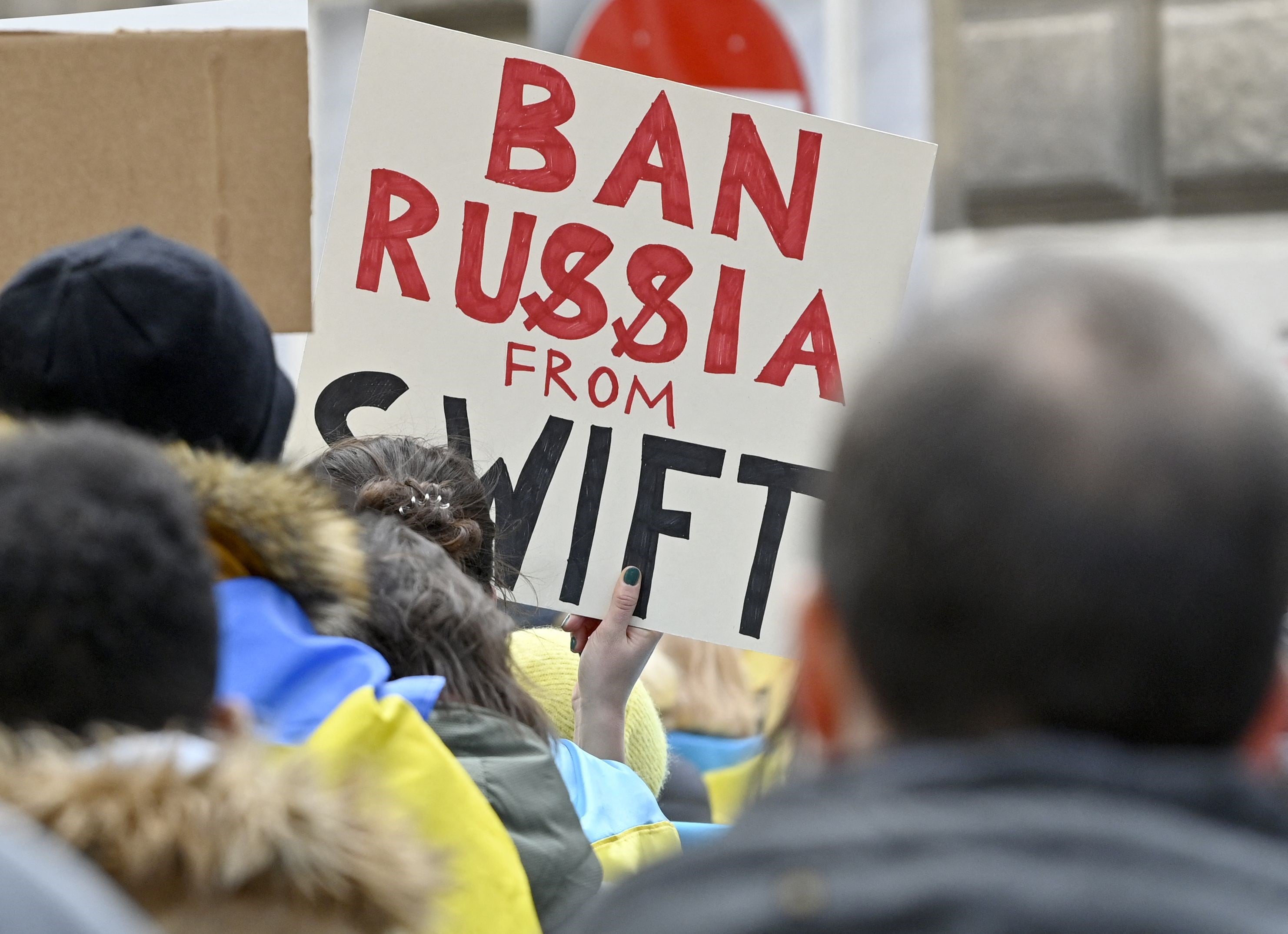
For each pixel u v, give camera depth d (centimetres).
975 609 278
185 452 518
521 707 634
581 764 722
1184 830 267
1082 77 1898
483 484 848
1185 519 274
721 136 905
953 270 1939
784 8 1661
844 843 273
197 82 810
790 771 331
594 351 895
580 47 1664
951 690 285
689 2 1656
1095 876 259
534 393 890
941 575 280
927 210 1920
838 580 297
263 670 506
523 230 894
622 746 849
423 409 883
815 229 907
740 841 286
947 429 282
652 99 902
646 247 900
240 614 509
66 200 812
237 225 813
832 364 902
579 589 881
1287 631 313
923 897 261
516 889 518
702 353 899
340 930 354
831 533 300
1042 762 274
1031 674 278
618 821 702
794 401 901
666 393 896
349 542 537
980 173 1931
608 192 900
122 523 357
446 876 399
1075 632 274
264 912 345
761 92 1673
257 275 814
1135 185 1894
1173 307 295
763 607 886
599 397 893
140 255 561
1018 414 279
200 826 339
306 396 878
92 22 847
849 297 907
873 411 294
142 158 813
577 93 898
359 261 885
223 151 812
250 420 571
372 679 511
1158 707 279
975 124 1930
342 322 883
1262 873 262
